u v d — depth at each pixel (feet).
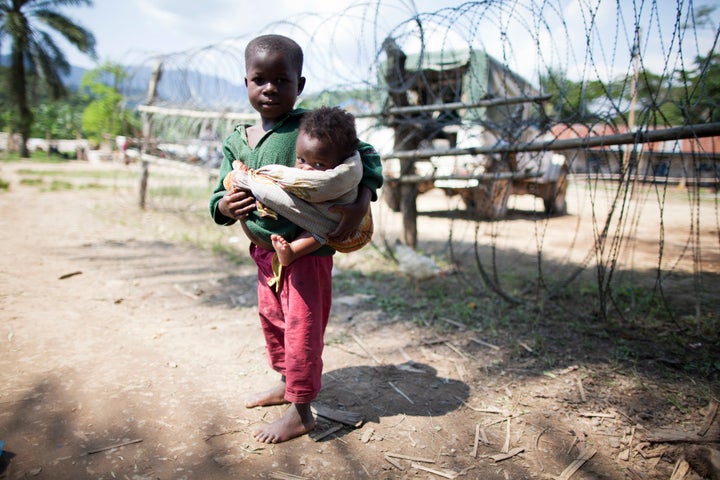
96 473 6.22
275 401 8.25
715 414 8.25
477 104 14.80
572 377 9.64
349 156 6.14
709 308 13.88
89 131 111.45
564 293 14.96
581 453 7.21
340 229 6.34
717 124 9.93
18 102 100.78
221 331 11.53
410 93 22.75
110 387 8.43
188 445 6.97
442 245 23.65
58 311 12.03
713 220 34.60
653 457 7.17
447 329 12.23
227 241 22.84
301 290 6.77
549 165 34.04
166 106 29.50
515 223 32.22
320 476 6.47
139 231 24.03
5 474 6.05
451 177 16.63
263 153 6.55
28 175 54.39
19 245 19.02
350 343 11.24
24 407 7.62
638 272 18.71
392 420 7.98
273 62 6.17
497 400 8.74
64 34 99.76
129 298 13.61
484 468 6.79
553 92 13.39
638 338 11.59
